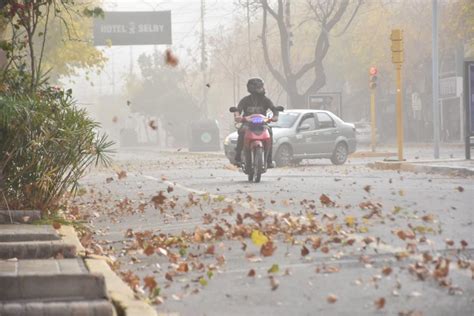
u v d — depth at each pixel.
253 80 35.16
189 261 14.97
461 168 38.56
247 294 11.93
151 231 18.92
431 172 41.22
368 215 20.20
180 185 34.56
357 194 27.50
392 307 10.75
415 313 10.32
